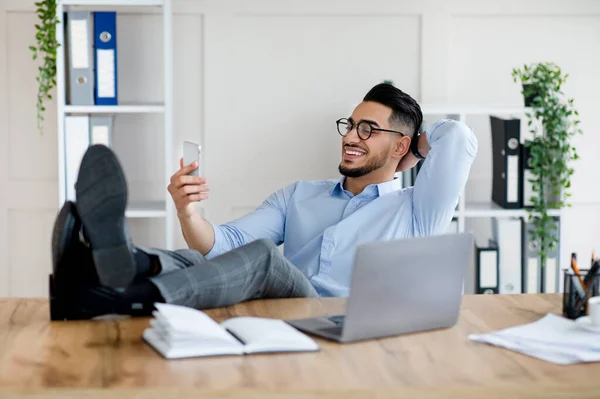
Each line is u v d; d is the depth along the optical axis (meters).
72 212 2.12
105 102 4.15
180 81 4.45
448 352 1.91
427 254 2.04
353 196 3.25
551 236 4.16
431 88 4.50
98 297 2.14
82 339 1.98
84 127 4.10
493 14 4.48
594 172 4.58
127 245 1.99
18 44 4.39
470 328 2.12
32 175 4.46
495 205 4.36
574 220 4.60
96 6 4.22
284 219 3.33
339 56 4.48
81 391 1.64
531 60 4.51
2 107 4.41
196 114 4.46
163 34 4.43
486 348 1.95
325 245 3.12
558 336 1.99
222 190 4.50
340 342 1.98
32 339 1.97
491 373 1.77
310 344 1.92
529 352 1.91
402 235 3.11
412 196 3.16
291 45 4.46
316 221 3.23
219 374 1.74
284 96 4.48
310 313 2.24
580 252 4.61
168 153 4.13
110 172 1.97
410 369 1.79
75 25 4.08
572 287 2.21
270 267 2.37
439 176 3.05
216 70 4.44
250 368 1.78
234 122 4.48
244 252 2.34
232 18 4.42
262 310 2.27
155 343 1.91
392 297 2.01
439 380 1.72
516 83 4.52
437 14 4.46
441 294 2.09
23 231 4.50
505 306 2.35
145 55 4.44
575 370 1.79
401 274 2.00
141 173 4.49
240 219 3.27
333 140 4.51
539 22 4.50
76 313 2.13
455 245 2.09
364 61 4.48
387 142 3.17
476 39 4.50
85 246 2.15
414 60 4.50
